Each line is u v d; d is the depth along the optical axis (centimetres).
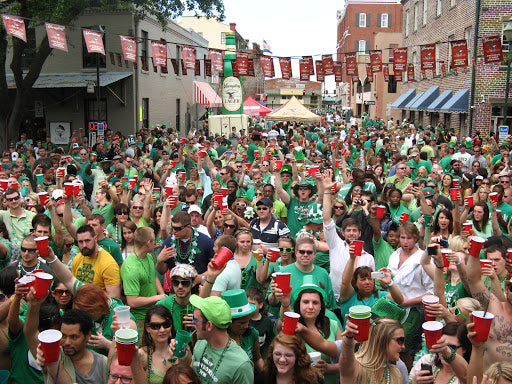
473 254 514
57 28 1517
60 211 844
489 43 1873
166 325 465
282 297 480
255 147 1855
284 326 404
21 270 572
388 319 418
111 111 2866
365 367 407
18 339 443
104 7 2281
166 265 713
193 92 4166
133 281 623
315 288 482
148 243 632
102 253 628
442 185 1212
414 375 448
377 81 5819
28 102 2819
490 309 500
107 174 1386
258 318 558
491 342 492
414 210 967
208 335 430
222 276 614
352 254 585
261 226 833
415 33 4219
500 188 960
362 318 368
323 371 457
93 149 2017
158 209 896
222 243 652
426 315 451
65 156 1382
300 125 3316
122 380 416
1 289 516
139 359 408
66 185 724
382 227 831
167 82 3453
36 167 1402
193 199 960
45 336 354
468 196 881
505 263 598
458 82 3122
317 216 883
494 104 2817
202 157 1225
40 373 448
